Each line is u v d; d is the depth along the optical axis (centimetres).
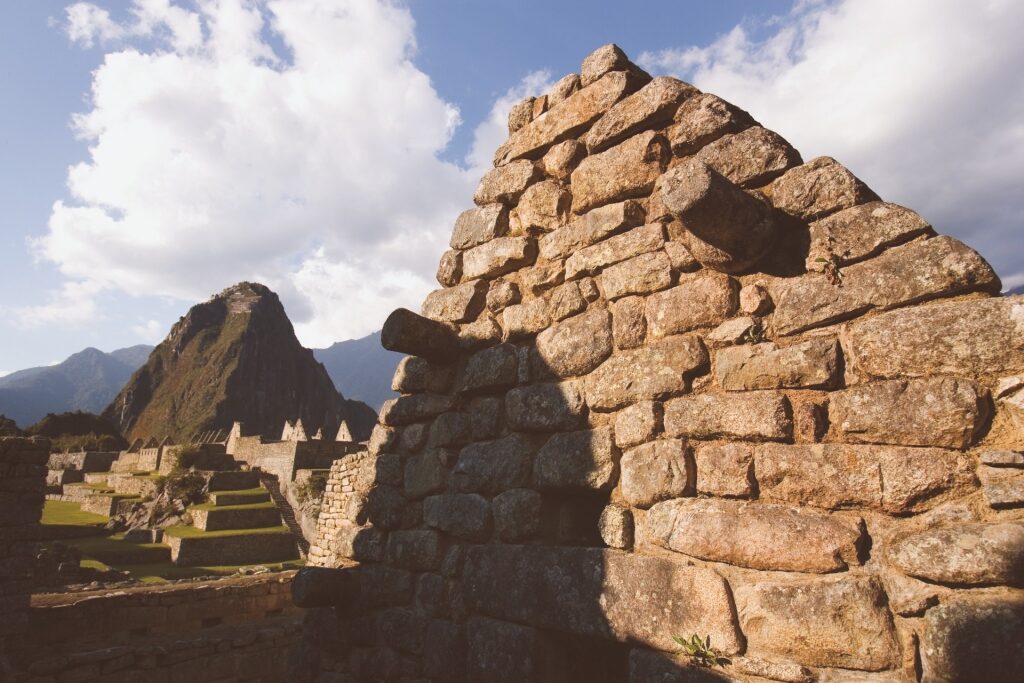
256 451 4806
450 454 459
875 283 288
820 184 318
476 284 487
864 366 284
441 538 444
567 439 382
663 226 380
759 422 304
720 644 285
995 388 252
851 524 268
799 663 266
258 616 1055
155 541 3462
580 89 461
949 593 240
